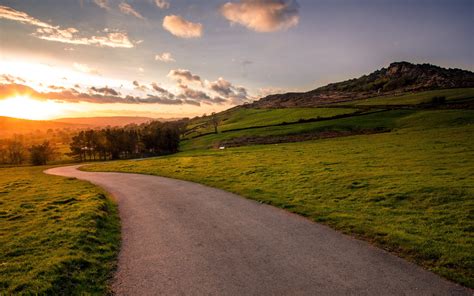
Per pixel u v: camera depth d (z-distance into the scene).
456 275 9.91
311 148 57.44
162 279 10.41
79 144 120.31
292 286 9.59
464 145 42.00
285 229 15.34
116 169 53.84
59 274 10.55
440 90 173.25
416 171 27.34
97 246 13.56
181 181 33.25
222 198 23.22
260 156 50.88
